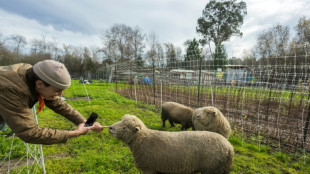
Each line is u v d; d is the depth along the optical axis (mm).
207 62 8062
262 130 5898
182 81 10445
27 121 1725
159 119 7629
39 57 47844
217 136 2885
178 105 6348
